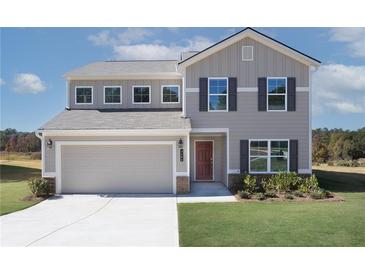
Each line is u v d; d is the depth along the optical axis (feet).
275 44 59.06
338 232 31.89
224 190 58.39
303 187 54.29
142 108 68.74
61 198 53.11
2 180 83.66
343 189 60.70
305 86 59.47
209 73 59.77
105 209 44.91
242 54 59.57
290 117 59.31
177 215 40.68
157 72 68.33
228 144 59.52
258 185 58.95
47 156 56.54
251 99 59.52
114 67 74.64
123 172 57.57
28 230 34.27
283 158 59.26
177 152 56.65
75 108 68.90
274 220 36.88
